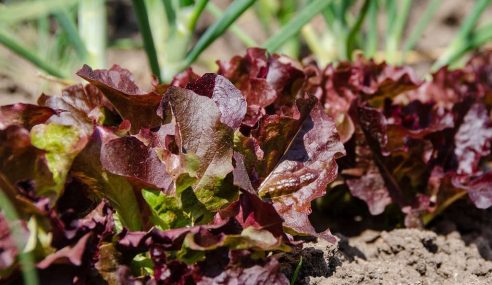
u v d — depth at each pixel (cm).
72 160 77
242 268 77
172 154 80
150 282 77
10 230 74
